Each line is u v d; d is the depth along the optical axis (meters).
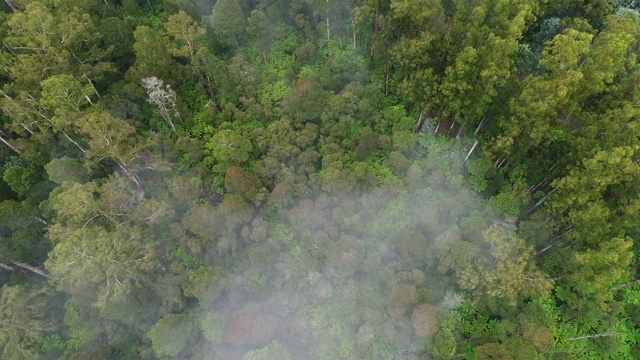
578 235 30.42
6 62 37.38
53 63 38.12
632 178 27.80
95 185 31.95
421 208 34.94
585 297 32.56
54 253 31.28
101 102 38.34
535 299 33.81
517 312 32.47
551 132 32.50
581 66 31.77
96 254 29.48
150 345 32.53
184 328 31.00
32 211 35.81
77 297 32.84
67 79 34.94
